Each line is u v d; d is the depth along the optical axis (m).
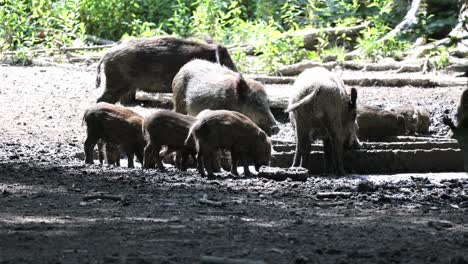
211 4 32.88
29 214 12.36
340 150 18.44
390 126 21.08
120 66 22.61
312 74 18.50
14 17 31.69
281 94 23.56
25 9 34.22
